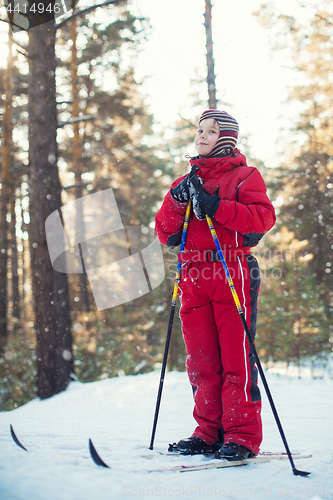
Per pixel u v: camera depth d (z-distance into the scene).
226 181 2.25
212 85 8.52
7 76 13.95
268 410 4.71
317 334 8.26
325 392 6.15
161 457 2.03
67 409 5.60
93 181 16.97
